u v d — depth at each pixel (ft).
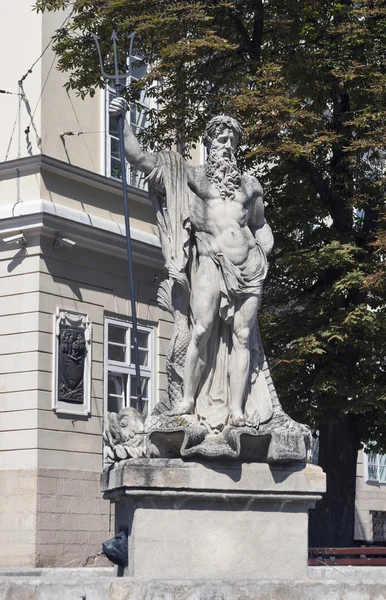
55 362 83.25
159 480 33.50
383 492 121.39
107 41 72.64
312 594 27.99
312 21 73.51
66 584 27.89
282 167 74.33
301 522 35.47
